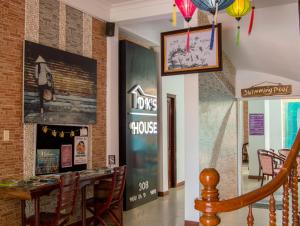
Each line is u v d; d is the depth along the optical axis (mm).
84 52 5660
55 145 4969
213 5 3314
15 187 3895
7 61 4328
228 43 6410
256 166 10289
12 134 4367
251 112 10422
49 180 4277
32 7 4703
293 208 2516
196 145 5465
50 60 4906
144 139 7141
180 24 6934
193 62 5496
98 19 6023
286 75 7008
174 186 8984
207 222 1963
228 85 7148
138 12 6078
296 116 10430
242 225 5414
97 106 5918
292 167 2453
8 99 4328
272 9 5203
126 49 6617
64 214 4207
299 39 5484
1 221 4176
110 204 4977
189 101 5559
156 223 5570
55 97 4969
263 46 6105
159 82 8086
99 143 5938
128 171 6547
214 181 1979
